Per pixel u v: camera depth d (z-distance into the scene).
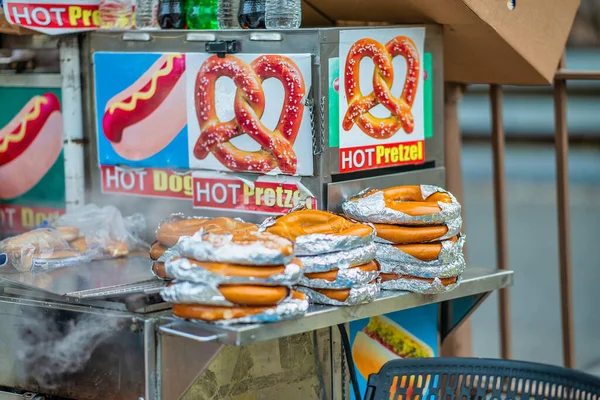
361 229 2.55
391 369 2.56
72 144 3.40
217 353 2.36
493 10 3.16
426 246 2.67
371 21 3.46
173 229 2.80
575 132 13.98
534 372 2.53
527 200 11.07
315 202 2.83
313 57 2.77
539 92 15.47
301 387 2.84
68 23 3.28
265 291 2.30
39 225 3.34
